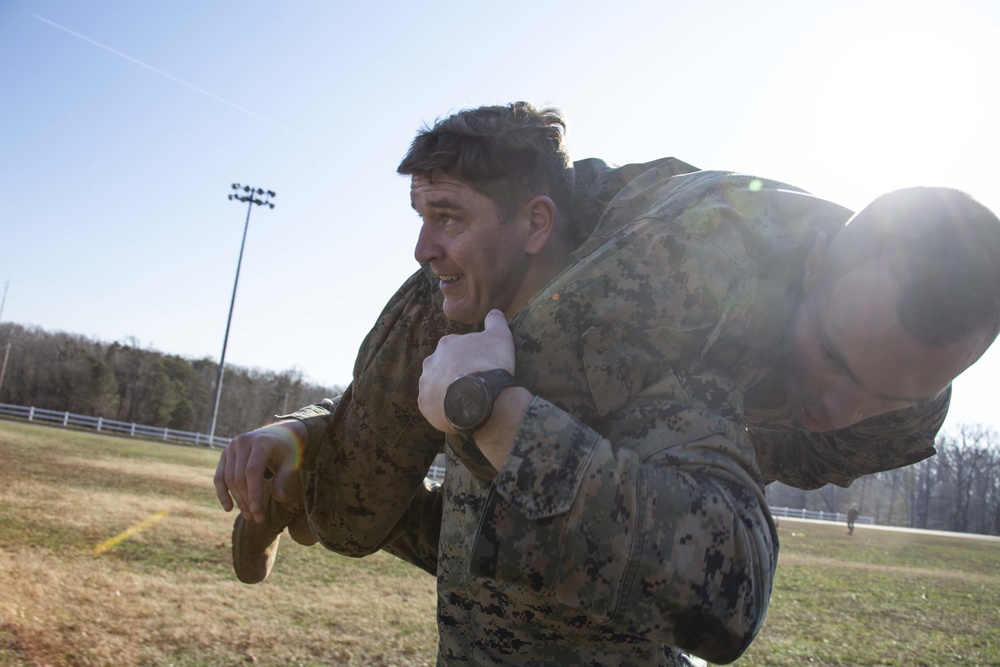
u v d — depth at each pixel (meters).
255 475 1.56
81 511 10.01
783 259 1.27
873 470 1.76
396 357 1.63
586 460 0.99
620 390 1.13
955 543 31.06
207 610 5.56
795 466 1.82
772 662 5.95
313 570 7.95
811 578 12.59
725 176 1.32
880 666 6.10
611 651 1.33
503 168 1.34
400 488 1.70
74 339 66.31
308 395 71.38
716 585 0.98
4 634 4.35
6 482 12.32
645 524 0.98
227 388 69.12
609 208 1.40
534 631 1.34
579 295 1.15
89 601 5.36
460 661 1.42
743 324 1.24
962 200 1.11
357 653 4.96
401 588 7.48
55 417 38.12
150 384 64.06
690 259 1.16
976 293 1.07
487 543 1.01
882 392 1.20
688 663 1.48
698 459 1.07
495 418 1.05
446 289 1.44
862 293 1.14
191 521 10.37
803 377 1.30
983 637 7.79
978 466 72.12
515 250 1.39
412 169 1.38
